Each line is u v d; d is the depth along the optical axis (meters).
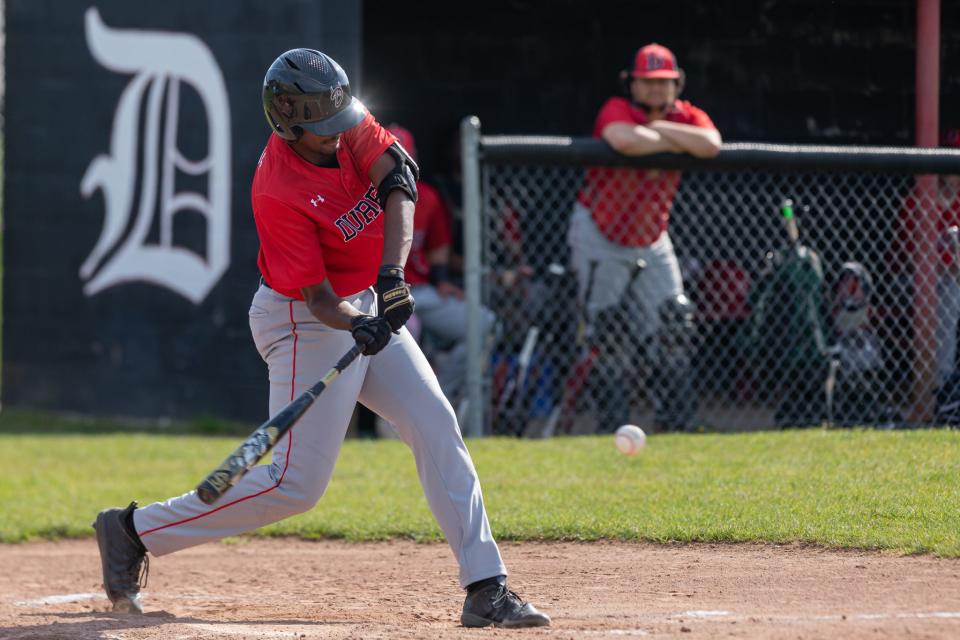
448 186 33.94
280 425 12.23
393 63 38.44
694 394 27.25
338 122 12.91
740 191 34.56
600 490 20.58
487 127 38.69
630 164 25.97
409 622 14.34
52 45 34.94
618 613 14.03
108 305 34.75
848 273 25.61
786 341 26.25
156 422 34.12
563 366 28.91
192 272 33.69
